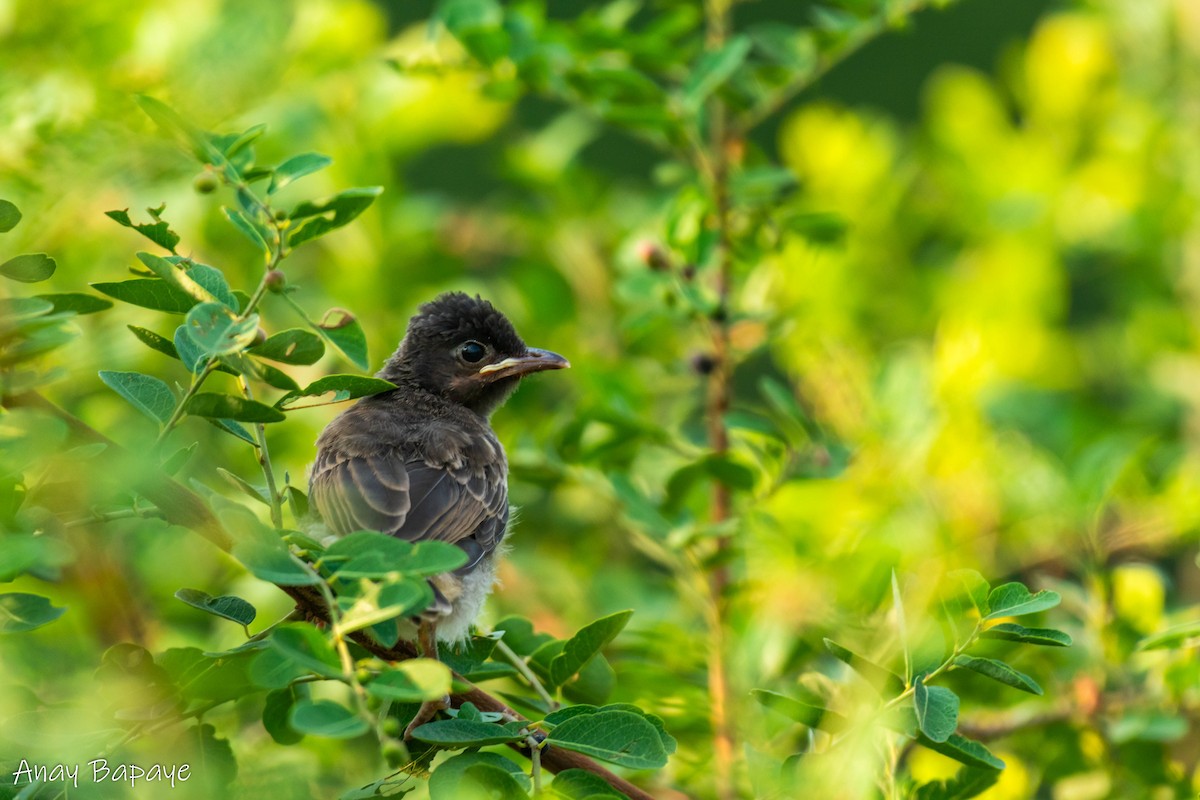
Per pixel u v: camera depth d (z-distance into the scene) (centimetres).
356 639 794
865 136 1540
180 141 729
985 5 2592
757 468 1109
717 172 1160
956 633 734
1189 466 1189
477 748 718
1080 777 1058
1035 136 1539
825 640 743
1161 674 1039
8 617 692
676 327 1448
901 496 1226
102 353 1070
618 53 1165
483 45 1123
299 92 1304
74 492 669
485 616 1072
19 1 968
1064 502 1133
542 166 1426
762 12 2453
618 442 1129
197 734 764
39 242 933
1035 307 1448
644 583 1240
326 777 1003
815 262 1352
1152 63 1534
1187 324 1449
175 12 1025
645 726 695
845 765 752
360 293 1345
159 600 1091
